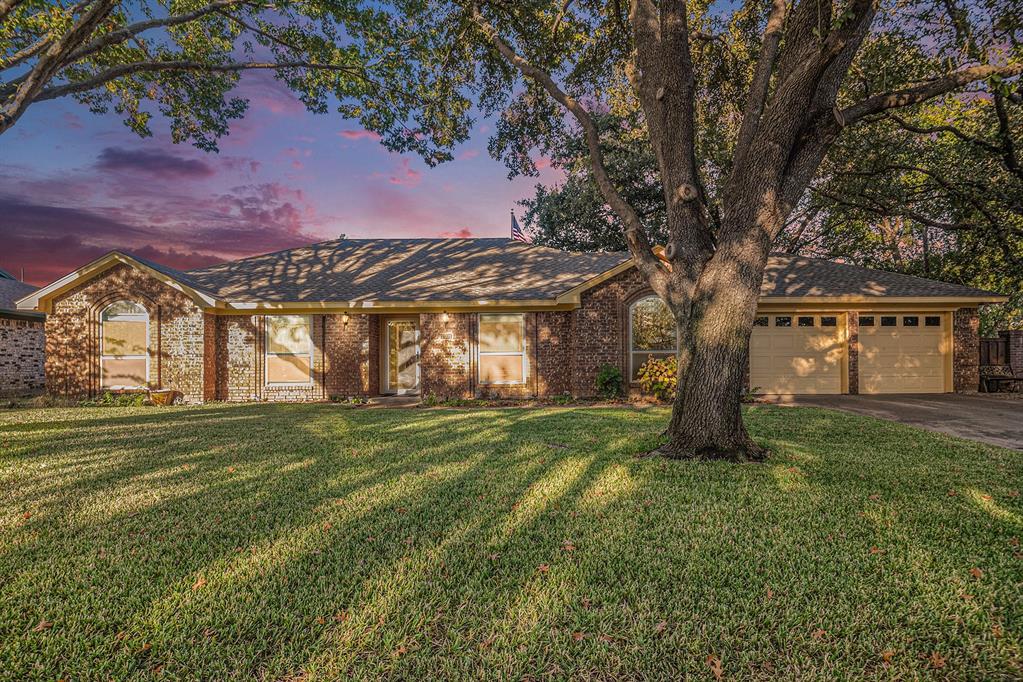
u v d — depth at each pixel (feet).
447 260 55.88
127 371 45.37
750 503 15.30
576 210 70.79
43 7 33.42
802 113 20.01
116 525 13.98
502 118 41.78
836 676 7.62
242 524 13.98
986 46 26.89
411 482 17.92
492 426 30.12
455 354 46.70
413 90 46.34
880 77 33.76
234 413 37.09
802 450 22.39
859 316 47.67
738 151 21.99
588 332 45.19
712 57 35.22
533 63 37.86
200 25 44.98
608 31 35.17
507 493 16.47
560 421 31.71
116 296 45.14
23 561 11.69
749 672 7.73
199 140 51.06
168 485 17.80
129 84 45.47
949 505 15.11
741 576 10.73
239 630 8.86
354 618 9.20
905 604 9.57
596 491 16.55
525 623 9.02
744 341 21.03
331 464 20.72
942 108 49.11
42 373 60.18
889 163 47.06
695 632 8.74
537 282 48.80
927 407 38.09
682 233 22.79
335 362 47.42
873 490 16.58
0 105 32.63
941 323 48.08
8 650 8.32
